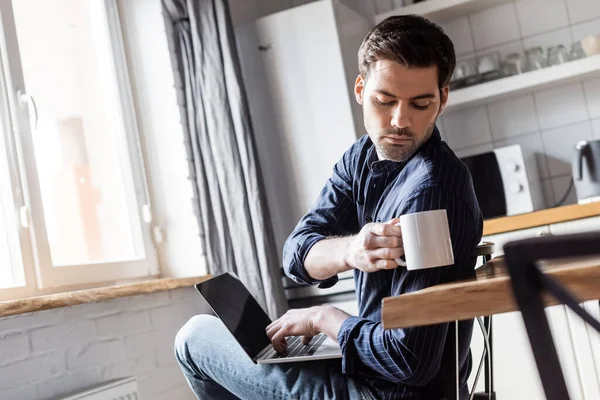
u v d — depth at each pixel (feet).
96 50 9.91
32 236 7.98
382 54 4.32
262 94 10.59
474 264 4.39
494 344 8.71
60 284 8.20
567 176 11.07
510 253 2.31
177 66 10.28
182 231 10.14
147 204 10.10
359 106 10.63
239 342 4.63
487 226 9.00
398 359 4.01
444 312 2.87
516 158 9.91
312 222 5.41
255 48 10.64
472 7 11.37
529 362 8.52
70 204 8.89
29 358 6.88
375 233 3.98
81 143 9.26
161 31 10.21
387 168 4.73
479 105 11.60
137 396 7.80
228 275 5.24
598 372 8.06
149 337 8.63
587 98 10.98
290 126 10.42
